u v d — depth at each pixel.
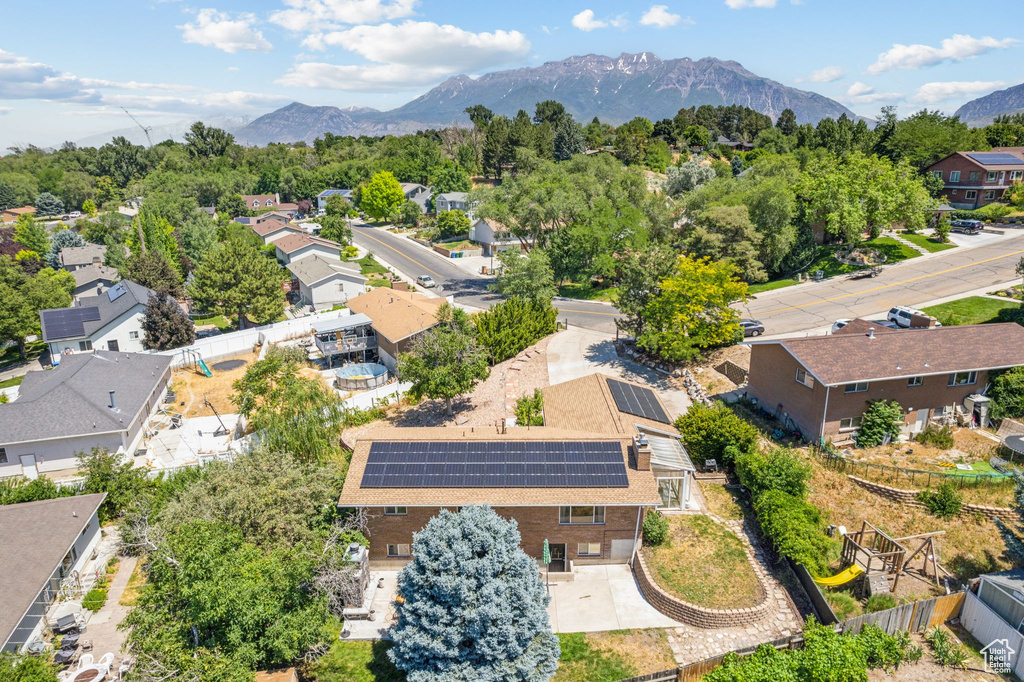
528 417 38.75
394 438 30.62
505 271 60.94
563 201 72.81
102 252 98.38
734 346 48.56
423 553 21.34
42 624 25.25
